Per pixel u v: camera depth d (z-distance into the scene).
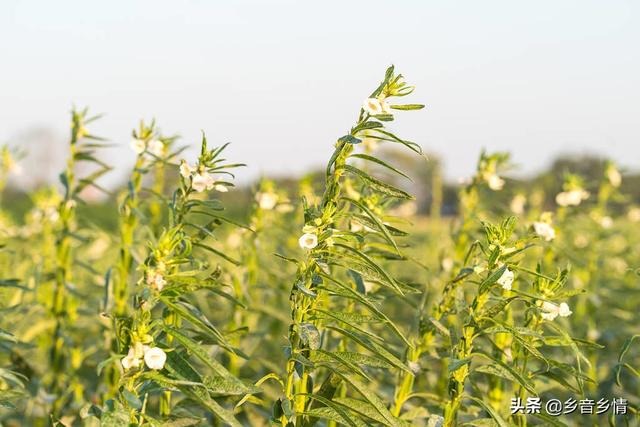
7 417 4.06
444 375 3.97
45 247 5.03
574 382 4.40
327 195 2.41
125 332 2.36
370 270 2.45
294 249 5.46
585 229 5.59
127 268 3.69
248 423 3.84
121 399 2.26
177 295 2.40
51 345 4.05
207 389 2.26
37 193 5.18
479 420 2.60
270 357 5.00
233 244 4.93
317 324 2.77
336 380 2.62
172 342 2.79
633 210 6.59
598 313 5.96
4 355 4.19
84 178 3.90
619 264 6.32
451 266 4.29
